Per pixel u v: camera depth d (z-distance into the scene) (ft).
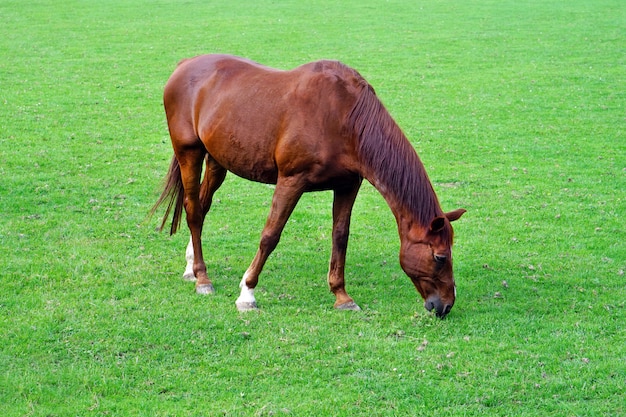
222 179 26.48
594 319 22.65
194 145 24.86
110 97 53.88
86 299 23.32
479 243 29.43
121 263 26.55
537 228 31.19
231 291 24.54
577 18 89.25
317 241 29.86
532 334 21.59
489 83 59.57
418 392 18.40
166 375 18.94
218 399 17.93
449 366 19.56
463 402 18.04
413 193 20.89
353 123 21.36
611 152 42.29
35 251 27.27
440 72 63.26
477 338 21.17
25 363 19.33
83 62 65.31
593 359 20.15
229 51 70.13
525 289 24.95
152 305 23.13
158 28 82.07
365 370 19.39
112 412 17.33
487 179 37.81
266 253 22.79
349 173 21.95
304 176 21.94
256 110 22.57
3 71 60.70
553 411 17.72
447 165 40.09
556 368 19.58
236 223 31.73
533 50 72.02
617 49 72.18
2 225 29.73
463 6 99.25
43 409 17.33
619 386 18.71
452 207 33.78
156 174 37.73
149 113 50.01
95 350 20.06
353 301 23.45
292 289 24.84
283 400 17.90
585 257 27.96
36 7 94.38
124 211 32.37
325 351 20.31
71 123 46.73
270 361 19.74
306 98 21.71
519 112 51.16
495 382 18.84
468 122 48.70
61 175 36.63
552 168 39.55
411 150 21.29
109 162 39.29
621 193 35.63
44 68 62.49
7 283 24.23
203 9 95.71
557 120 49.14
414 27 84.12
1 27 80.48
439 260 20.74
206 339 20.85
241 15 91.30
